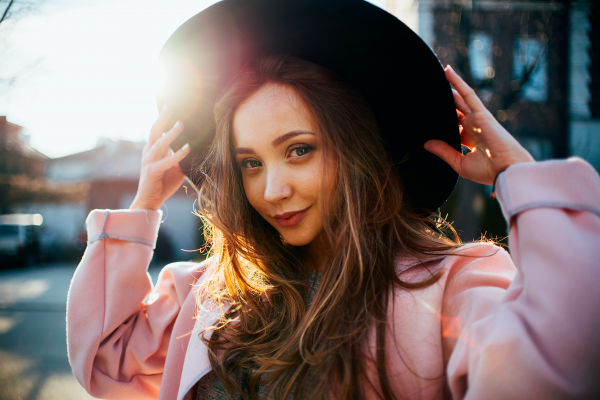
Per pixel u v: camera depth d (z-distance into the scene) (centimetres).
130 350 119
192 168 129
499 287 79
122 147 1471
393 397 77
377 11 86
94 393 113
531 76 494
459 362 68
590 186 70
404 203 107
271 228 117
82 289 119
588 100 704
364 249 92
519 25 502
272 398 88
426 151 102
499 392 60
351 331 83
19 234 1155
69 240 1385
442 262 90
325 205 92
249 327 102
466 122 91
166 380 109
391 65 95
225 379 93
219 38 100
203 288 117
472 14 481
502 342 62
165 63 107
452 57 606
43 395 309
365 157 98
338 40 94
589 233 67
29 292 736
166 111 122
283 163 93
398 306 85
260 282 113
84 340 114
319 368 82
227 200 106
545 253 66
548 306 62
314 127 92
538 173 72
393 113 104
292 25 94
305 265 114
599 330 59
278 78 94
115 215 126
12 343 440
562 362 59
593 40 679
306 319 92
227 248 113
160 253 1267
